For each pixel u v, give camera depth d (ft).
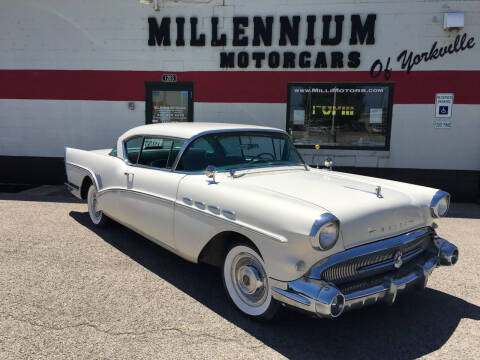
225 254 11.01
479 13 24.38
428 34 24.90
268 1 25.95
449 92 25.22
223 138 13.17
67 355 8.67
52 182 29.07
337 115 26.40
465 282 13.23
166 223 12.55
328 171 14.21
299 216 8.87
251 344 9.38
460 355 9.12
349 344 9.54
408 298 12.07
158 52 27.30
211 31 26.63
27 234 16.92
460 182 25.86
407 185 12.23
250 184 11.18
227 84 26.94
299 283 8.89
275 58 26.21
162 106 27.84
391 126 25.95
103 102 28.12
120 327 9.87
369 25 25.20
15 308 10.59
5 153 28.91
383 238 9.80
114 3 27.14
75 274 12.96
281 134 14.67
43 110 28.60
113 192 15.35
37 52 28.07
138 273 13.26
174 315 10.59
